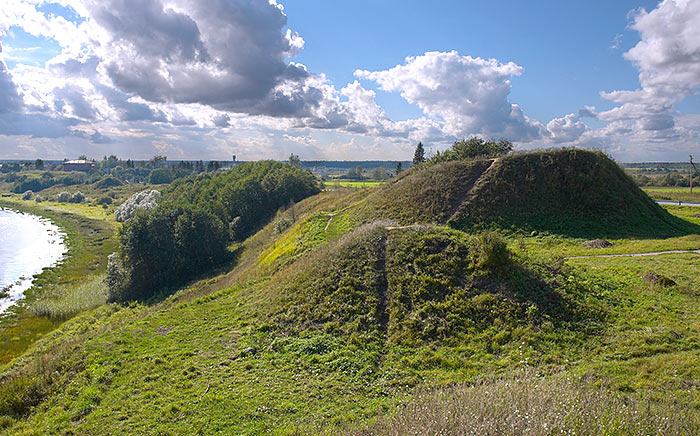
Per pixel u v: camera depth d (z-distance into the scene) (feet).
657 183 285.02
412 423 24.75
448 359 42.60
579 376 32.22
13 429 39.73
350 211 129.18
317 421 33.65
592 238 88.84
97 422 37.83
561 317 47.14
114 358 53.21
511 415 23.57
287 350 49.44
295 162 389.19
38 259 186.70
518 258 58.59
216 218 170.91
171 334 61.00
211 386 42.50
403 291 56.03
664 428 22.33
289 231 138.92
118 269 135.64
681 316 44.62
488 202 101.76
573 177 102.94
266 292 73.20
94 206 377.30
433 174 118.11
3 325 106.52
